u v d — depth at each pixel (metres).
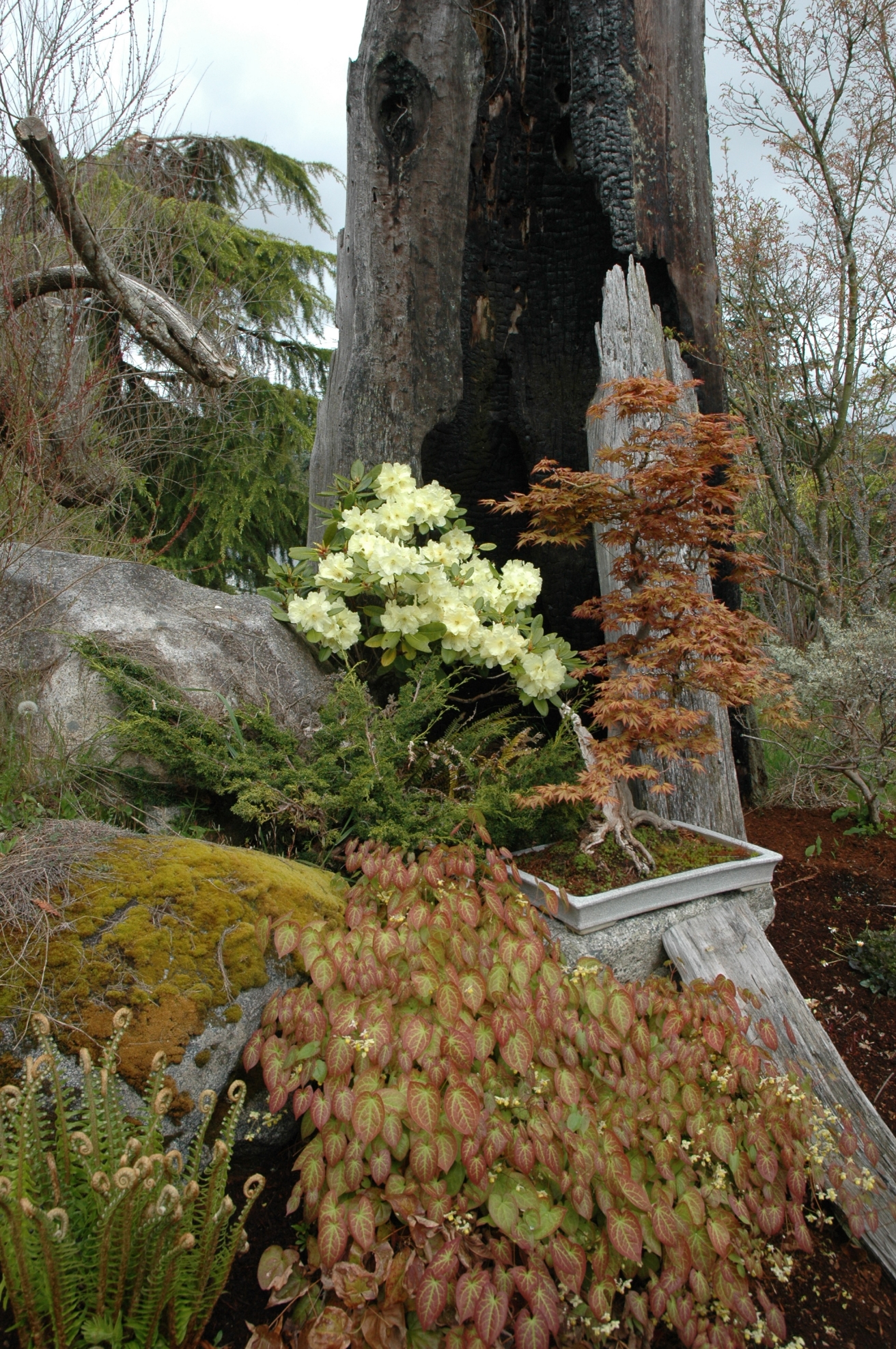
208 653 3.03
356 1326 1.48
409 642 3.18
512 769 3.03
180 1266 1.41
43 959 1.74
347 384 3.80
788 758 4.86
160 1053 1.58
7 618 2.97
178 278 6.16
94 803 2.62
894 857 3.76
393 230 3.69
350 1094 1.64
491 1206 1.60
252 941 1.93
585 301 4.20
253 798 2.49
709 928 2.60
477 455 4.38
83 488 4.12
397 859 2.23
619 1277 1.72
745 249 5.65
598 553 3.70
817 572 5.91
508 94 3.94
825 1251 2.01
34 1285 1.30
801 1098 1.99
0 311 3.65
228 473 7.05
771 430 5.98
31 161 3.21
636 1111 1.86
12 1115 1.38
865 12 5.22
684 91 3.86
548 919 2.62
